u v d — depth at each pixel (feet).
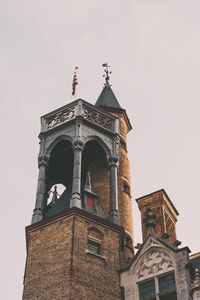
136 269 84.53
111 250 89.15
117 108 132.16
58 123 106.93
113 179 101.24
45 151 103.45
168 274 80.38
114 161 104.06
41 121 108.99
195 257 88.17
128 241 107.04
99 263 85.61
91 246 88.17
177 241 84.07
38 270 84.99
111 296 82.43
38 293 81.61
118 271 86.33
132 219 112.27
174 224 111.55
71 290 78.64
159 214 106.01
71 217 88.74
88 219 90.07
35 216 94.43
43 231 90.58
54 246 86.63
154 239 85.66
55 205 101.60
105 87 145.28
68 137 102.63
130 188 117.70
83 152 112.88
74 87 122.93
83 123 104.47
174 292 77.71
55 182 115.24
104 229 91.20
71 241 85.05
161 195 108.47
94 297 80.48
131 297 81.30
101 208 102.99
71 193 100.32
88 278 82.12
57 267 83.05
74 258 83.05
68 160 113.91
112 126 109.50
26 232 93.45
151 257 84.23
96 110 108.78
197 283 74.43
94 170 113.50
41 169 101.30
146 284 81.76
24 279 86.63
